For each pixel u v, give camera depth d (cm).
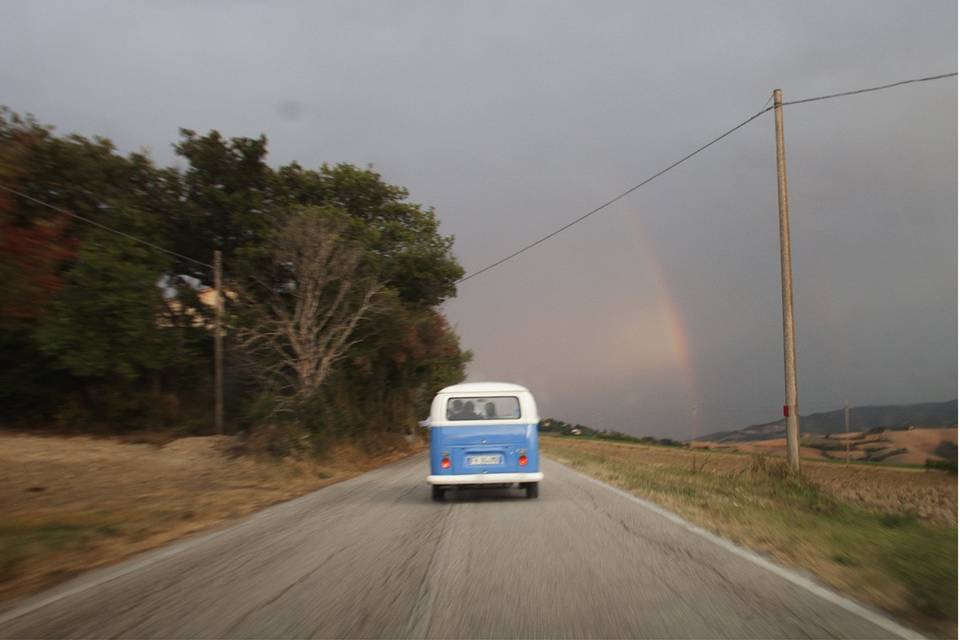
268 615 638
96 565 884
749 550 911
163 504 1515
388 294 3453
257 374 3212
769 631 576
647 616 622
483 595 701
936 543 928
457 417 1486
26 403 3394
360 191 3941
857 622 598
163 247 3622
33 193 3222
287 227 3197
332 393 3259
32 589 762
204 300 4006
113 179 3644
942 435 6188
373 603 677
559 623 606
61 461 2458
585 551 913
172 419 3775
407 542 1003
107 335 3209
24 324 2812
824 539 966
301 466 2516
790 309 2084
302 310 3212
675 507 1339
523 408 1493
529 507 1371
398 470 2691
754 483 1788
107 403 3481
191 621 622
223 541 1034
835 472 3591
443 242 4234
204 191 3600
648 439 8438
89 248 3203
